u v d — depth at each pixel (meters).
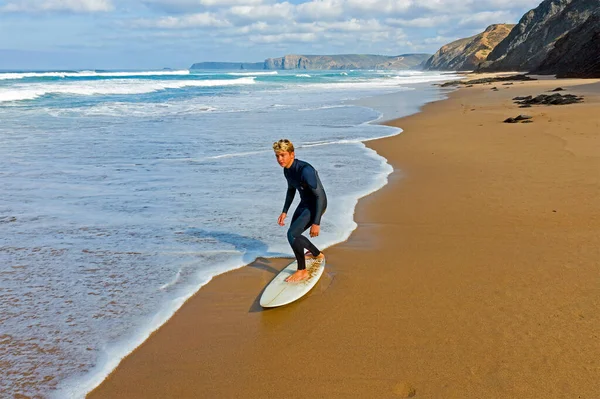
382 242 5.42
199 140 12.65
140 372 3.14
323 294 4.20
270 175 8.70
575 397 2.73
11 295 4.17
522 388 2.83
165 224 6.04
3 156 10.34
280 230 5.82
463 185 7.71
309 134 13.74
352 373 3.06
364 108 21.95
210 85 47.19
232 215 6.40
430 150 10.90
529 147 10.40
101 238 5.55
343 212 6.54
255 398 2.85
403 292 4.17
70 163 9.69
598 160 8.69
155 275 4.61
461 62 159.50
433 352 3.24
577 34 54.38
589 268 4.40
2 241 5.42
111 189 7.70
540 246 5.02
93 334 3.59
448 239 5.41
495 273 4.44
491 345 3.28
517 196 6.89
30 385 2.99
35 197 7.22
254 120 17.16
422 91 35.84
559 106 18.20
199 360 3.27
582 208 6.14
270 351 3.35
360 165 9.58
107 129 14.73
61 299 4.12
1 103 23.56
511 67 92.12
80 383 3.03
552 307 3.74
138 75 67.44
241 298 4.17
